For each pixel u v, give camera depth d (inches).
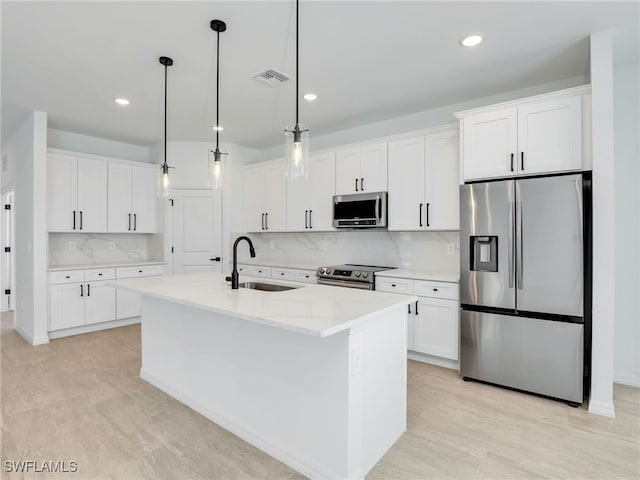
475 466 74.3
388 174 151.3
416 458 77.0
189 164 201.9
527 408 98.9
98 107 146.7
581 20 88.7
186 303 80.7
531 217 104.8
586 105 99.7
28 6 81.8
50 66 111.5
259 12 85.0
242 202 212.5
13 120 161.0
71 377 118.9
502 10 84.6
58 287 160.4
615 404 100.5
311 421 72.5
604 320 95.0
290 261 201.3
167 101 140.9
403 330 85.8
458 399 104.4
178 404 101.4
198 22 88.9
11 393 107.0
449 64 111.8
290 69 114.8
